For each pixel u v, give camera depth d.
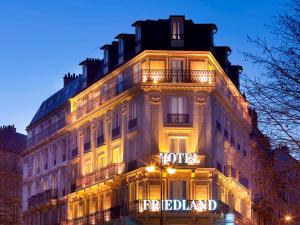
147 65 53.62
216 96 54.91
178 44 54.09
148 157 52.19
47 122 75.94
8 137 96.38
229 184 57.03
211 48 55.12
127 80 56.06
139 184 52.75
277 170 21.06
